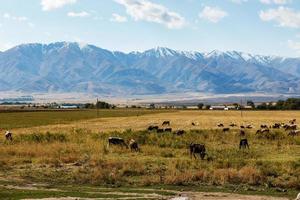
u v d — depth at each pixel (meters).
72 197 27.02
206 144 57.94
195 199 27.58
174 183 33.06
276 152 49.47
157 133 71.19
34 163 42.00
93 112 192.38
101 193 28.80
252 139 63.66
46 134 66.81
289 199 28.00
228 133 71.56
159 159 43.41
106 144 55.50
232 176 34.09
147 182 33.28
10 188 31.06
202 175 34.47
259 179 33.81
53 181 34.53
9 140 62.44
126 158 44.41
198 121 119.81
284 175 34.91
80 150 50.12
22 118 139.88
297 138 62.50
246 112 190.00
